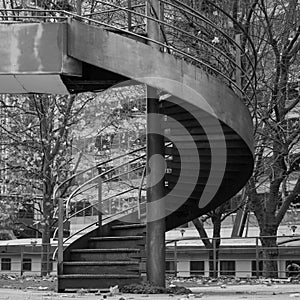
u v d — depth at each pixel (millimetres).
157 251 11297
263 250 22297
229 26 19453
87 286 11352
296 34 21719
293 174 27031
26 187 25797
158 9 11508
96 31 10789
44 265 23953
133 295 10250
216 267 23031
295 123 22953
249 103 14711
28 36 11125
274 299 9258
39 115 23703
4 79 11555
